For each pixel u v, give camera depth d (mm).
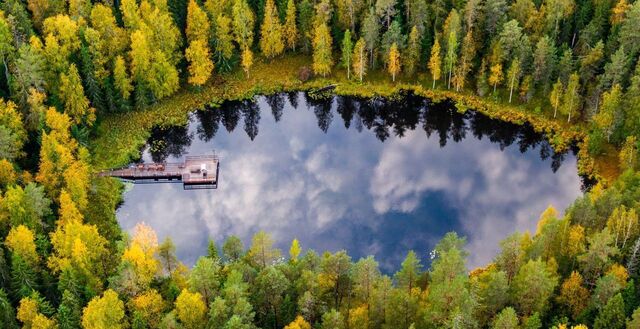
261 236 90188
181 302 78250
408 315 76750
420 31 135500
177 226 111812
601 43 122000
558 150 123562
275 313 82688
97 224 107500
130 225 110938
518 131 130750
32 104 112688
